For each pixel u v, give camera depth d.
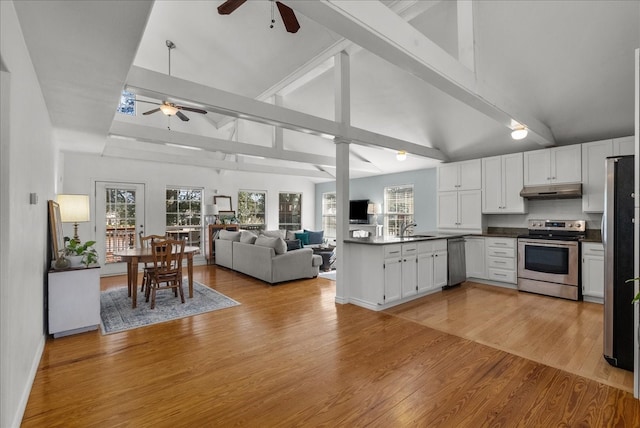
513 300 4.38
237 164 7.38
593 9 2.99
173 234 7.34
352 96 5.45
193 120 7.67
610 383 2.26
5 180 1.63
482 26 3.46
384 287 3.94
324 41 4.21
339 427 1.82
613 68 3.49
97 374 2.40
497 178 5.36
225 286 5.27
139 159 5.92
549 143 4.80
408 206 7.60
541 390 2.17
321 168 9.18
